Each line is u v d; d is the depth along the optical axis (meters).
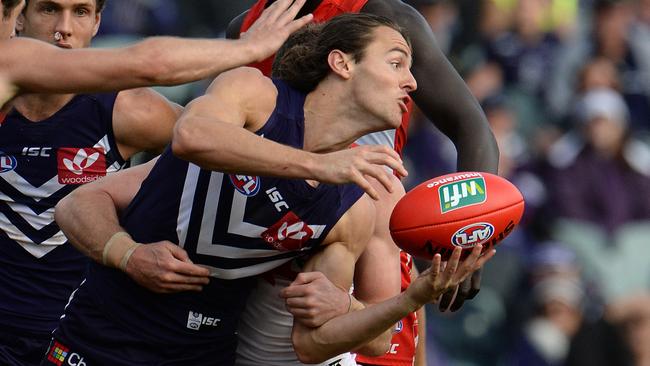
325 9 18.75
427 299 15.09
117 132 18.58
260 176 15.05
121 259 15.75
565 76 41.72
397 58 15.70
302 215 15.61
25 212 18.94
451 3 41.69
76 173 18.72
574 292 34.19
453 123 19.02
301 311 15.77
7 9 14.63
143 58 14.00
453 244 15.31
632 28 44.22
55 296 19.34
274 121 15.37
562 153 37.59
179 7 38.84
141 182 16.75
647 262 36.03
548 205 36.69
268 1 19.36
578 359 33.25
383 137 19.06
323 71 15.65
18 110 18.62
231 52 14.38
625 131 37.66
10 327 19.30
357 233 16.08
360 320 15.48
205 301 16.06
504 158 37.38
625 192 36.91
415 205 15.41
